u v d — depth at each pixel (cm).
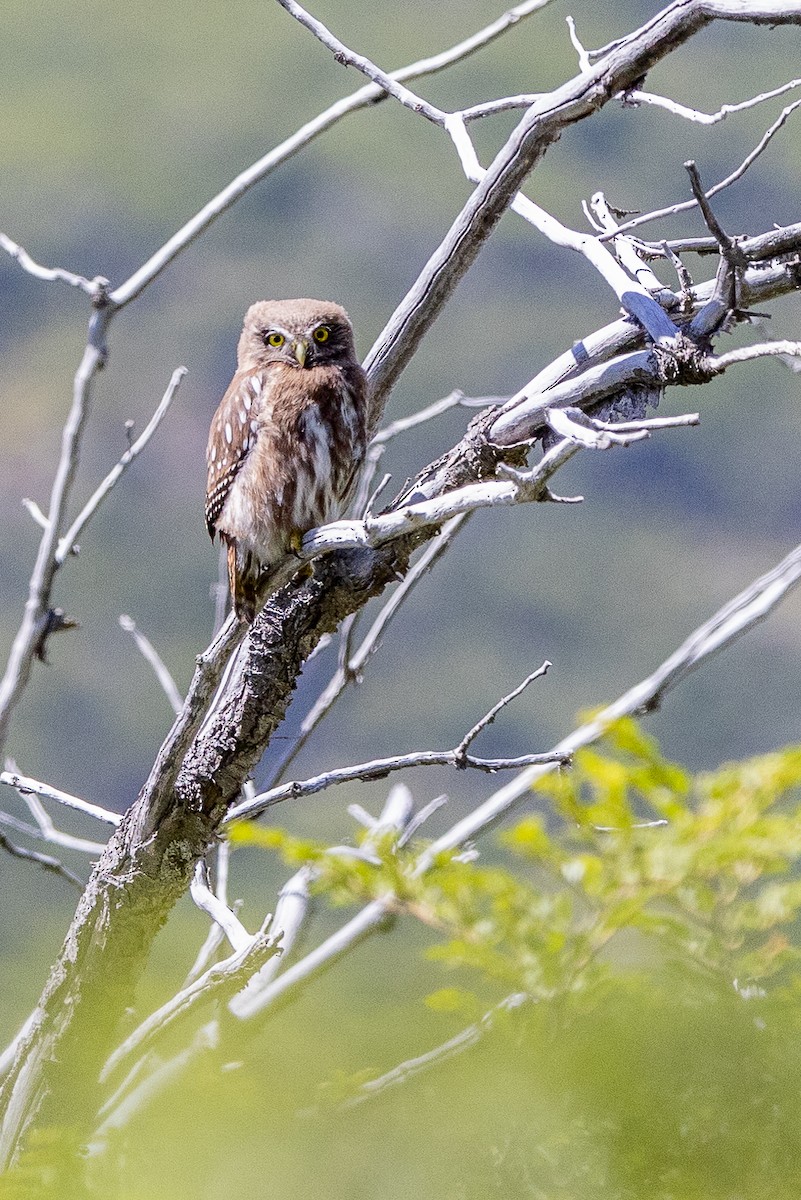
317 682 3167
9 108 7119
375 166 6669
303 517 1014
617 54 846
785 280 856
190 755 886
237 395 1026
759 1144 499
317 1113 572
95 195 6706
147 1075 827
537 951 527
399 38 7269
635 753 520
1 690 603
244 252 6412
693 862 509
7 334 6009
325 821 3500
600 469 5269
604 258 862
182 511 5238
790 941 547
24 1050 897
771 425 5331
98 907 883
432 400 5688
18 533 5081
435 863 596
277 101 7119
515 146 921
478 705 4697
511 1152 515
